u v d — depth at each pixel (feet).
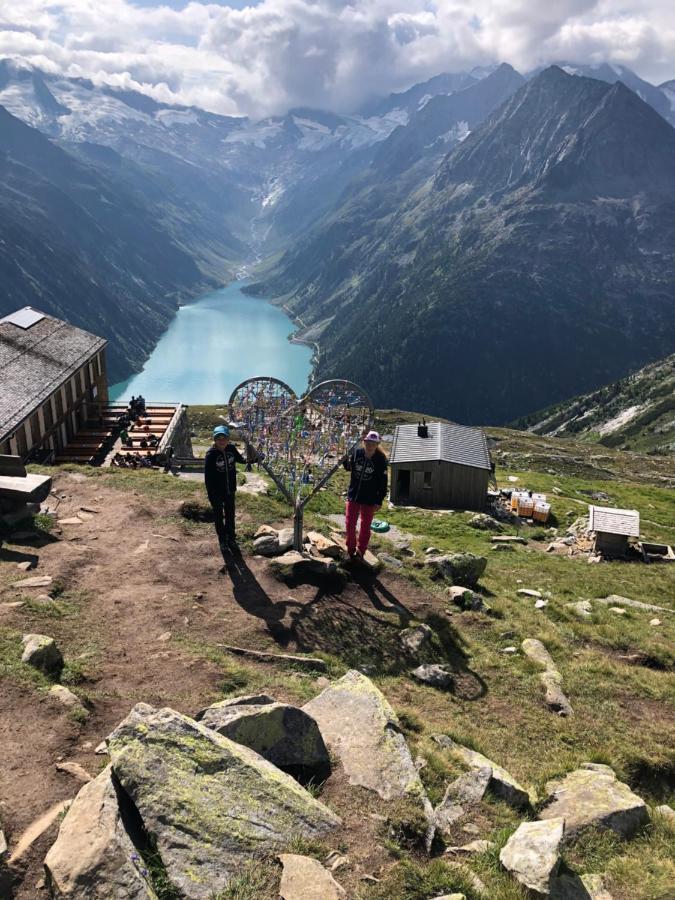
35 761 24.57
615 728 41.98
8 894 18.40
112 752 22.81
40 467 79.41
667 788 37.55
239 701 29.45
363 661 43.16
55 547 52.85
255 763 24.52
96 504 65.82
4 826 20.92
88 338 199.41
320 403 54.39
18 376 153.07
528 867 23.58
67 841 19.22
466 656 48.26
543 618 61.00
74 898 17.66
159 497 69.72
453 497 182.39
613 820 29.73
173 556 54.08
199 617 44.19
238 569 53.11
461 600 57.77
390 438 456.04
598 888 24.68
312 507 103.04
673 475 426.10
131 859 19.01
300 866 20.40
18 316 185.88
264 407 53.78
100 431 179.93
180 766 22.82
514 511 173.88
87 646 37.17
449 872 22.89
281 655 40.40
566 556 125.29
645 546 131.54
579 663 51.65
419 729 35.27
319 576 53.72
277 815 22.77
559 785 32.73
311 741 28.14
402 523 137.69
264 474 127.54
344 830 23.70
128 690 32.48
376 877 21.68
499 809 28.73
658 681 50.62
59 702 28.68
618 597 81.82
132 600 45.06
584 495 242.37
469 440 202.18
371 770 27.81
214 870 19.94
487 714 40.93
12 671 30.42
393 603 53.11
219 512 54.19
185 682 34.06
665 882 25.81
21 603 40.45
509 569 93.71
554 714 42.55
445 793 29.04
